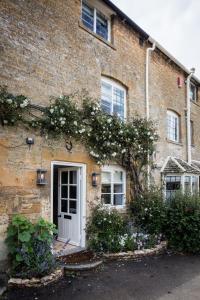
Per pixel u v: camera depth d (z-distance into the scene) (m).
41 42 6.52
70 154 6.99
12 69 5.86
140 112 9.77
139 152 8.79
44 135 6.37
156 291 4.88
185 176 10.83
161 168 10.84
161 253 7.37
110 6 8.46
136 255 6.83
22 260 5.13
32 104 6.15
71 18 7.38
